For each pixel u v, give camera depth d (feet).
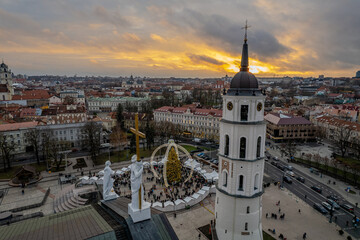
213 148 423.23
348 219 210.59
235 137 131.85
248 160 130.62
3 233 95.96
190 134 519.60
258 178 138.10
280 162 362.94
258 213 139.74
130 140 429.38
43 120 435.12
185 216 204.95
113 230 97.76
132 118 581.12
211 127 488.85
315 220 207.41
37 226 101.91
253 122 128.88
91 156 356.59
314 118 591.37
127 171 303.89
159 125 485.97
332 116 597.11
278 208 226.79
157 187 255.91
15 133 369.30
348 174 313.73
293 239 180.55
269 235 183.83
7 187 260.62
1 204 223.71
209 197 240.12
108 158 360.69
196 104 633.20
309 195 256.32
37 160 332.80
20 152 375.45
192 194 240.94
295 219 208.23
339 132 466.70
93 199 212.64
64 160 349.61
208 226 190.39
